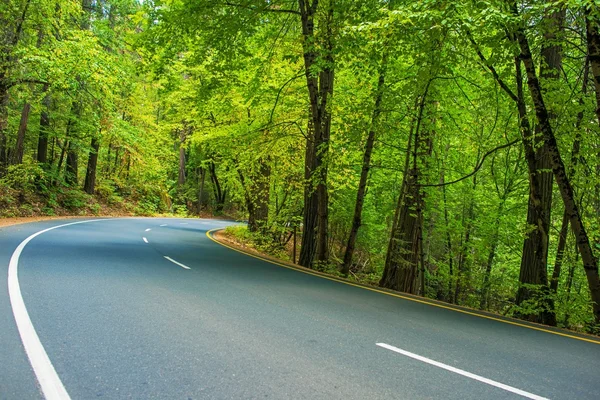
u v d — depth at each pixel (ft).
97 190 101.50
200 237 60.08
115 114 77.46
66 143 81.20
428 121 35.99
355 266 71.72
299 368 12.75
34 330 14.38
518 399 11.67
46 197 72.95
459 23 23.35
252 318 18.11
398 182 61.93
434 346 16.21
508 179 45.75
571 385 13.12
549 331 20.80
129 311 17.61
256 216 71.05
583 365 15.33
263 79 48.11
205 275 28.19
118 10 69.26
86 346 13.30
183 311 18.33
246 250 50.62
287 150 55.26
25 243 34.68
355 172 55.31
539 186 29.04
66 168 90.48
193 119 64.44
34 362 11.77
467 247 53.67
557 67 30.76
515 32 24.41
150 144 103.09
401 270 42.96
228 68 42.27
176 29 38.60
